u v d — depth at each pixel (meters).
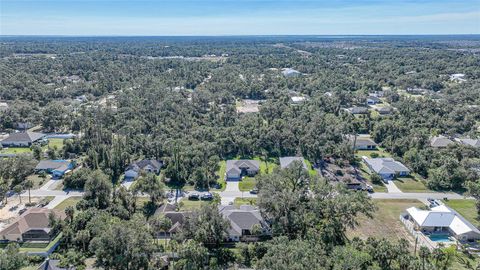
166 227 66.88
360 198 71.56
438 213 73.69
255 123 129.62
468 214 79.88
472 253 65.56
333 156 109.94
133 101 159.38
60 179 96.19
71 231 67.25
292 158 106.00
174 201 84.31
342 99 173.62
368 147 121.81
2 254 54.91
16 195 86.62
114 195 80.94
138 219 64.25
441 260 58.19
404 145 114.25
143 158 109.62
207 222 64.31
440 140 119.75
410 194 89.56
